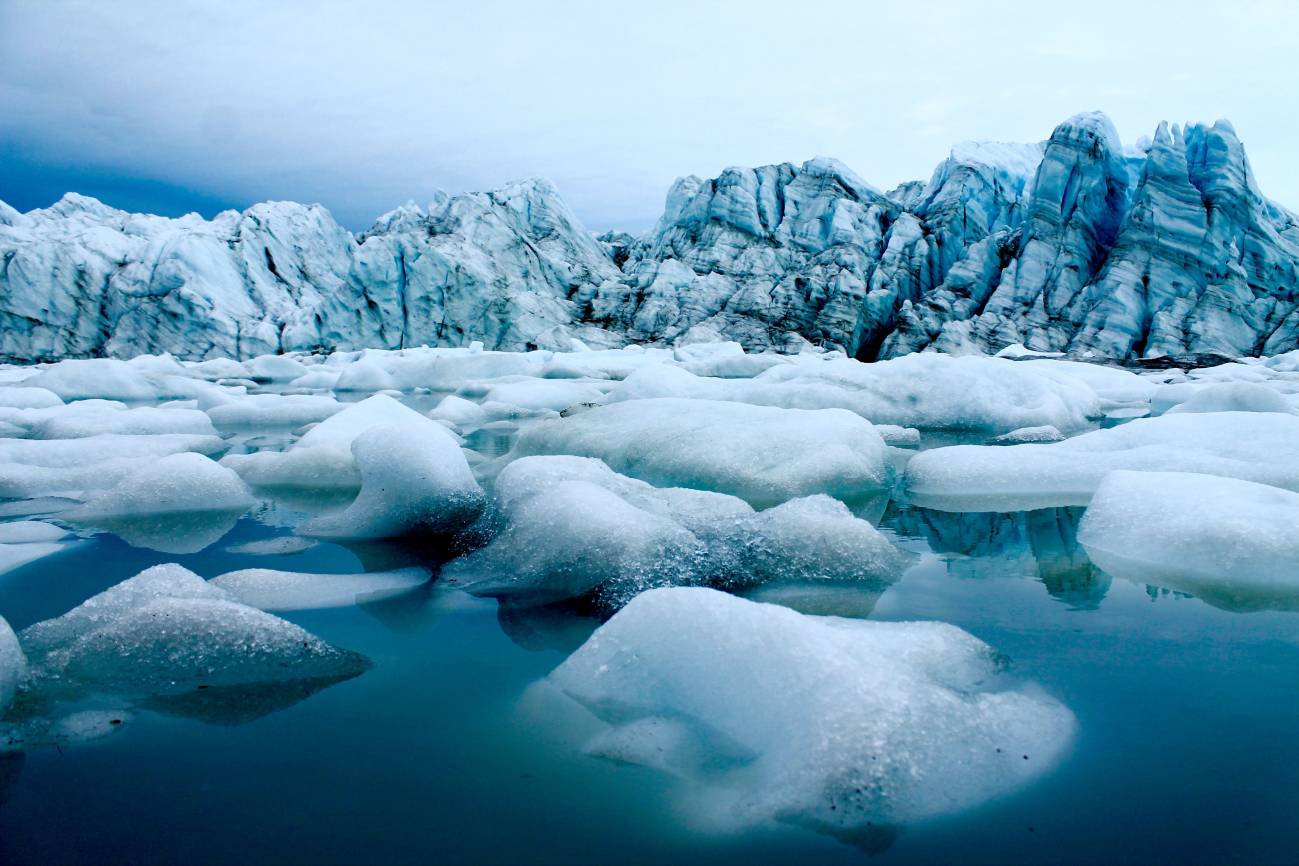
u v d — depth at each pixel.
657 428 3.54
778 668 1.14
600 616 1.67
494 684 1.32
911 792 0.94
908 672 1.19
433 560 2.13
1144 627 1.54
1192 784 0.98
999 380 5.34
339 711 1.22
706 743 1.08
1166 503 2.15
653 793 0.98
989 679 1.27
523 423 5.82
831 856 0.85
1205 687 1.26
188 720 1.19
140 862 0.85
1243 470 2.52
